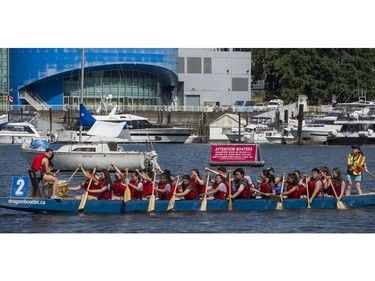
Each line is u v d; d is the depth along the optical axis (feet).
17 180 109.91
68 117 329.72
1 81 391.04
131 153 190.80
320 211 115.96
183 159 244.42
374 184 161.79
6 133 321.93
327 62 433.89
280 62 428.56
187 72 417.28
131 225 104.78
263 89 479.82
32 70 384.88
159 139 328.29
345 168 217.36
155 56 392.27
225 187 114.11
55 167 190.90
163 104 420.77
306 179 117.29
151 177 121.08
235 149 209.05
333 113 353.72
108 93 393.09
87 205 111.34
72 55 383.45
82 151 191.52
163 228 103.04
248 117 376.89
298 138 343.46
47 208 109.91
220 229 102.99
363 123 340.59
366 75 445.37
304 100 389.39
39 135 326.24
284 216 112.06
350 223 108.06
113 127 193.77
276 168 215.72
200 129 375.86
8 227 103.40
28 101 388.98
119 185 113.19
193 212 112.98
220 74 421.18
